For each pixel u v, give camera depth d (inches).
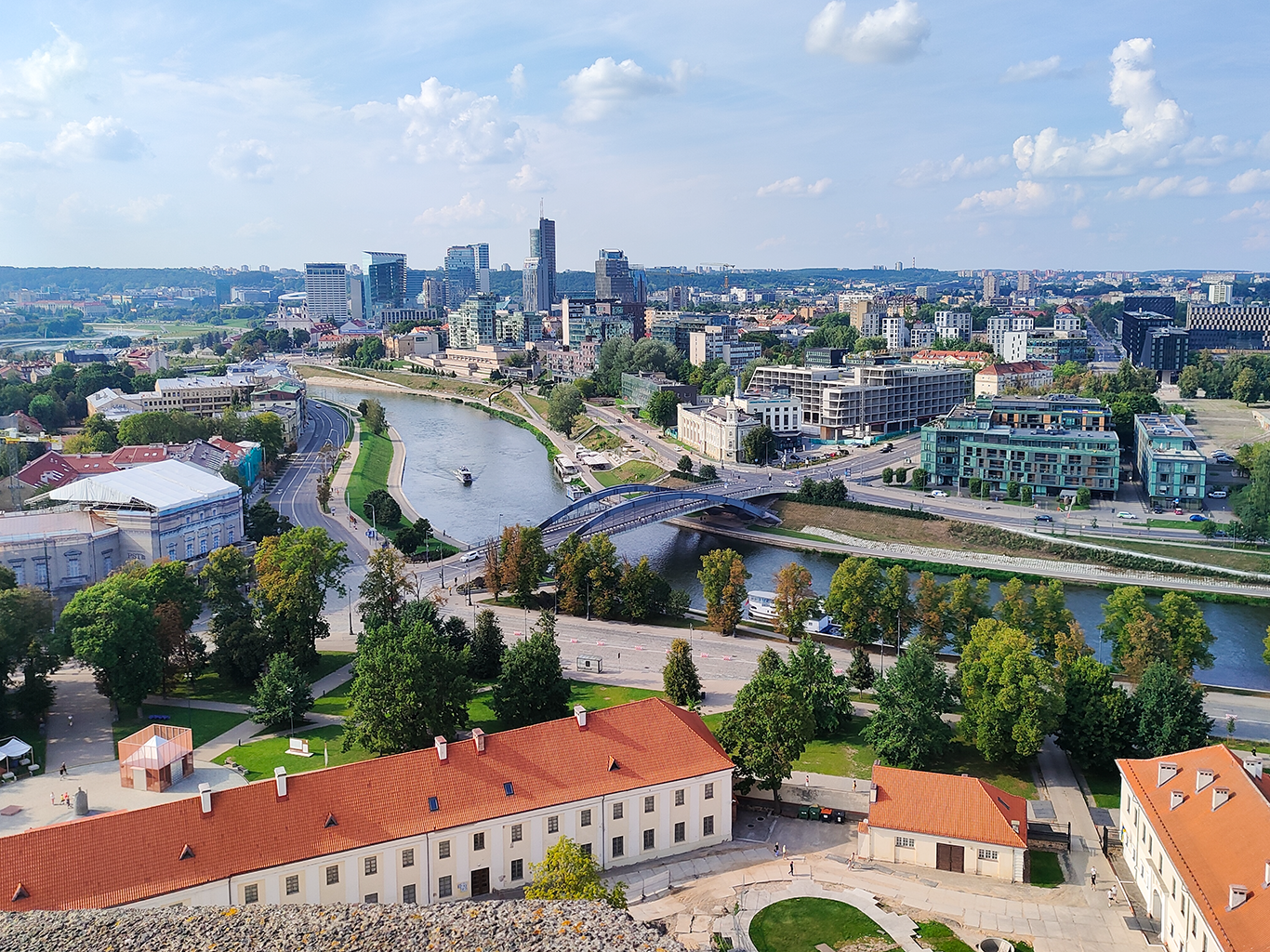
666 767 5718.5
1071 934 4783.5
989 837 5339.6
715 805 5812.0
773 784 6127.0
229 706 7775.6
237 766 6574.8
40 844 4495.6
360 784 5206.7
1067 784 6520.7
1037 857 5565.9
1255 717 7696.9
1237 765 4953.3
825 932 4766.2
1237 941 3986.2
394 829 5083.7
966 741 6860.2
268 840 4864.7
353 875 4980.3
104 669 7313.0
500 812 5275.6
